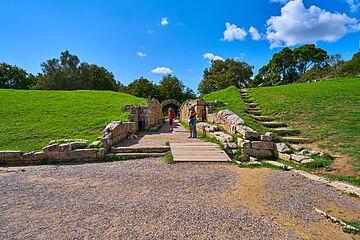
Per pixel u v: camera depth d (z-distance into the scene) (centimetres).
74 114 1338
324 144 734
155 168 629
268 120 1069
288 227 310
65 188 477
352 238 283
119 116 1298
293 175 546
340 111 1034
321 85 1652
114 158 751
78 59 5234
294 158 644
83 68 5025
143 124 1477
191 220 328
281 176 541
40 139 903
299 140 782
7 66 5200
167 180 523
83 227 312
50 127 1063
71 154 731
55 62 5209
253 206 377
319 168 580
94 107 1523
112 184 500
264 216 341
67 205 387
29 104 1490
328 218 334
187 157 707
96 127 1075
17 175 578
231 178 534
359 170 527
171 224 316
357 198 405
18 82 5244
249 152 738
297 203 387
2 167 667
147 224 318
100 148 755
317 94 1373
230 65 5384
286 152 692
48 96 1788
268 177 536
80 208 374
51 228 310
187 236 286
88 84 4947
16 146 814
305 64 5500
